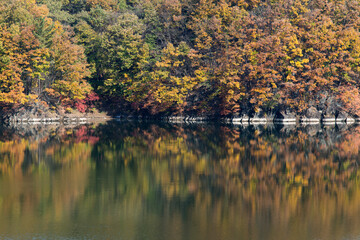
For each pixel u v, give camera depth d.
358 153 52.88
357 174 41.56
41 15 108.94
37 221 27.52
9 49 92.19
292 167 44.44
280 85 99.69
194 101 106.88
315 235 25.58
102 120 108.12
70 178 38.94
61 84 98.50
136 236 25.19
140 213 29.19
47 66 93.69
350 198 33.19
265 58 97.06
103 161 47.09
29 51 92.56
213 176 40.09
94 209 30.00
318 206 31.12
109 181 37.94
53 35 101.50
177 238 24.95
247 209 30.28
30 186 36.03
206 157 49.59
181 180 38.53
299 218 28.50
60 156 49.97
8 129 79.88
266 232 26.00
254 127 87.19
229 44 104.19
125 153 52.25
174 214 29.14
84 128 83.56
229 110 101.50
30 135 70.12
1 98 91.19
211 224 27.23
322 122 102.25
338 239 25.05
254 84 99.69
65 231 25.84
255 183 37.69
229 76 97.06
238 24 106.50
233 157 49.66
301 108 99.75
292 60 99.44
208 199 32.59
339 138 67.44
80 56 104.75
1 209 29.88
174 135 71.38
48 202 31.50
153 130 80.06
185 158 49.03
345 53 99.06
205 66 106.19
